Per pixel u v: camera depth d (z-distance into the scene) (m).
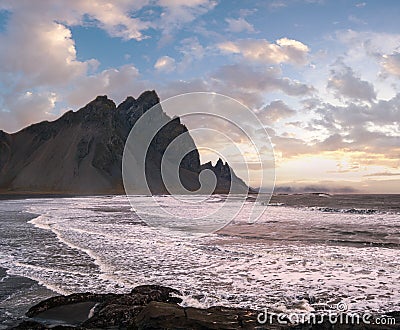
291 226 22.08
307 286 8.94
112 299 7.47
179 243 15.13
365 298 8.02
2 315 7.15
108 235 17.50
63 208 40.56
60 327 6.21
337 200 62.91
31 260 11.98
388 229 20.78
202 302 7.68
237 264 11.30
